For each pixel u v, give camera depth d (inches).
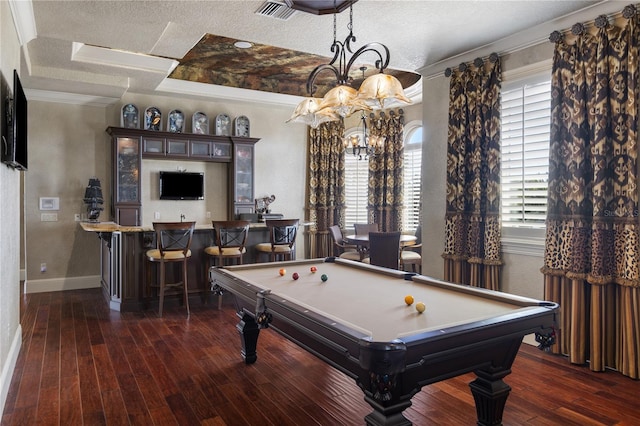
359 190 327.9
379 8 136.1
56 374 127.9
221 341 158.4
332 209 325.1
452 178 179.8
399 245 217.3
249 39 164.2
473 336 75.9
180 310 202.2
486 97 167.9
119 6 137.1
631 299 124.5
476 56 172.2
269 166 319.0
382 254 208.7
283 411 106.3
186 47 178.9
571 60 139.6
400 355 65.9
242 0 132.6
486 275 166.6
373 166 307.1
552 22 144.7
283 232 222.1
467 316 86.0
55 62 209.3
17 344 140.9
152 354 144.7
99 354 144.5
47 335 164.6
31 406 108.3
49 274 248.7
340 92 117.3
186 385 120.7
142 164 277.7
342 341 73.5
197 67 277.9
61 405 108.8
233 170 293.0
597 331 130.3
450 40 162.1
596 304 130.8
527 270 157.4
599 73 131.3
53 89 237.8
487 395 92.4
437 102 192.1
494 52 165.8
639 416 103.2
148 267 204.2
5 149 110.7
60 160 250.7
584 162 136.6
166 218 286.0
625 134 127.0
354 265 146.3
